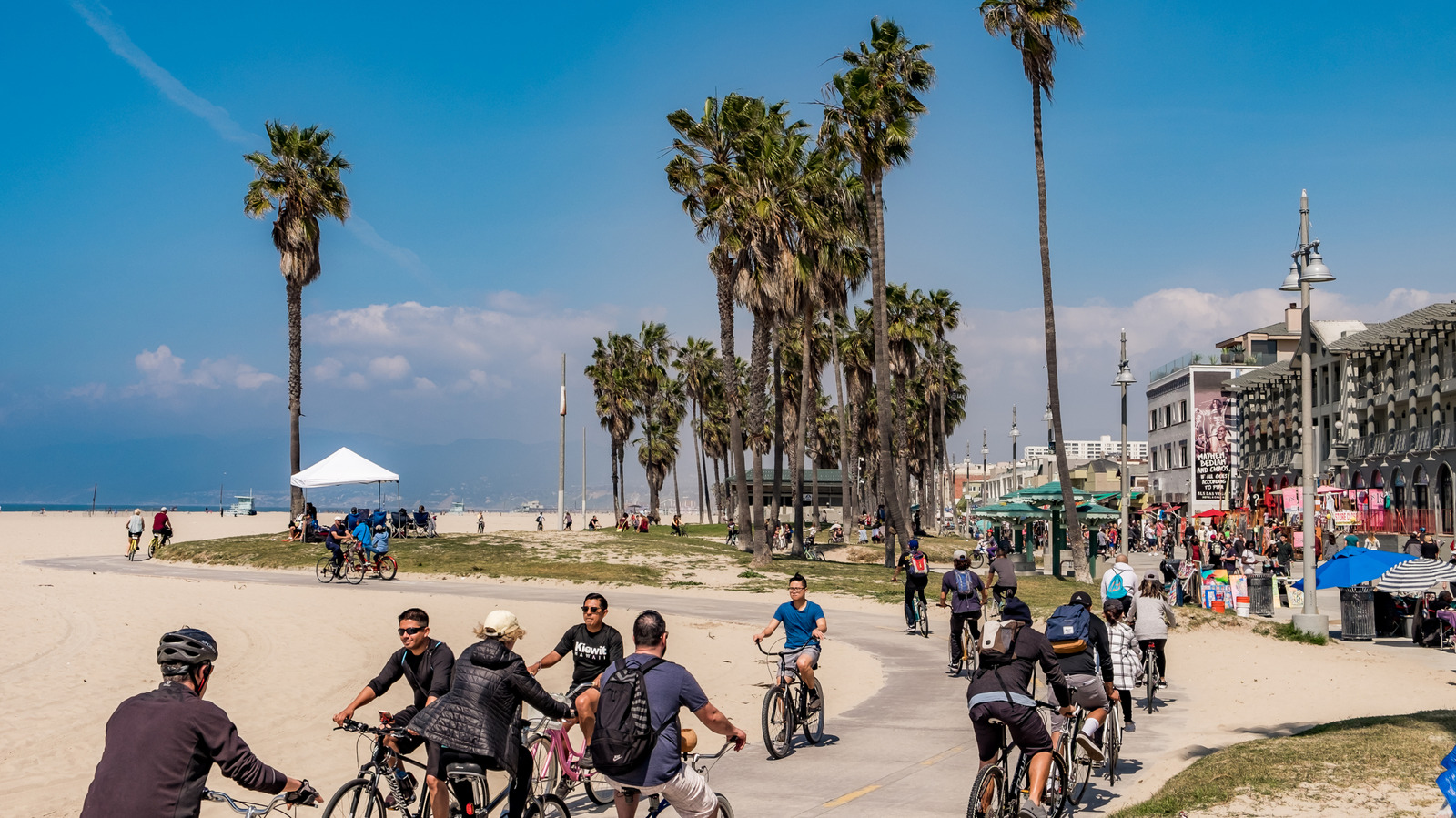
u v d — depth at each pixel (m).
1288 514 42.84
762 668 16.30
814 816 7.79
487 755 6.03
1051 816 7.20
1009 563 16.27
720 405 86.56
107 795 3.87
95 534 62.62
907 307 59.38
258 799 8.79
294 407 42.34
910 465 90.38
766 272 33.97
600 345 81.19
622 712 5.73
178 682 4.19
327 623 20.16
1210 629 19.77
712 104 35.16
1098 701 8.39
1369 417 48.22
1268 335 69.50
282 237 41.62
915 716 12.18
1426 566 18.23
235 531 69.62
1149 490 76.31
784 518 84.31
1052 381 33.38
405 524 43.16
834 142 35.88
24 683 13.77
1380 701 13.36
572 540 40.56
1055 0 32.47
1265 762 8.74
